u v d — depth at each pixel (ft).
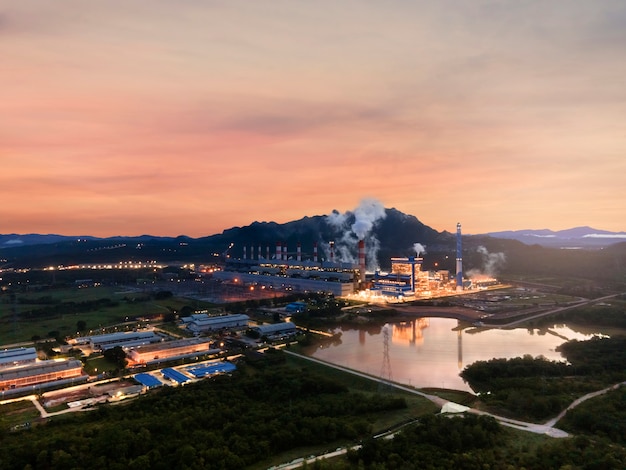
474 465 396.98
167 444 441.27
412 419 536.83
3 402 616.39
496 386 653.30
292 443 465.47
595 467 382.83
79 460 410.72
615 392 591.37
